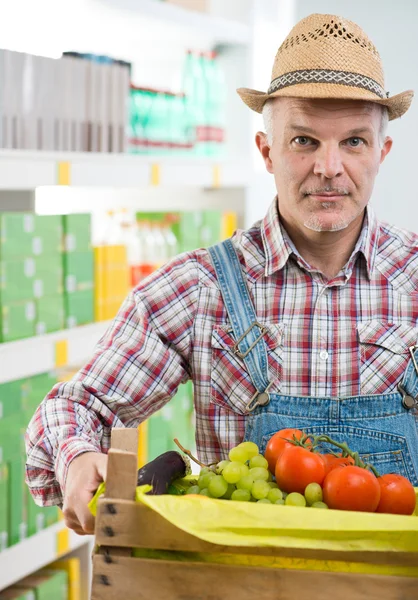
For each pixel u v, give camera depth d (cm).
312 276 155
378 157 146
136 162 275
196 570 100
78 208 353
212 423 155
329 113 139
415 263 159
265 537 98
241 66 346
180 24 299
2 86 238
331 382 152
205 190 352
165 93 306
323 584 99
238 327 155
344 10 425
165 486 114
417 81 425
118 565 102
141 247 317
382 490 110
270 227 157
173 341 158
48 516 255
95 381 152
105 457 125
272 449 121
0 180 221
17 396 239
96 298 276
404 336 153
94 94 270
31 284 246
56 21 299
